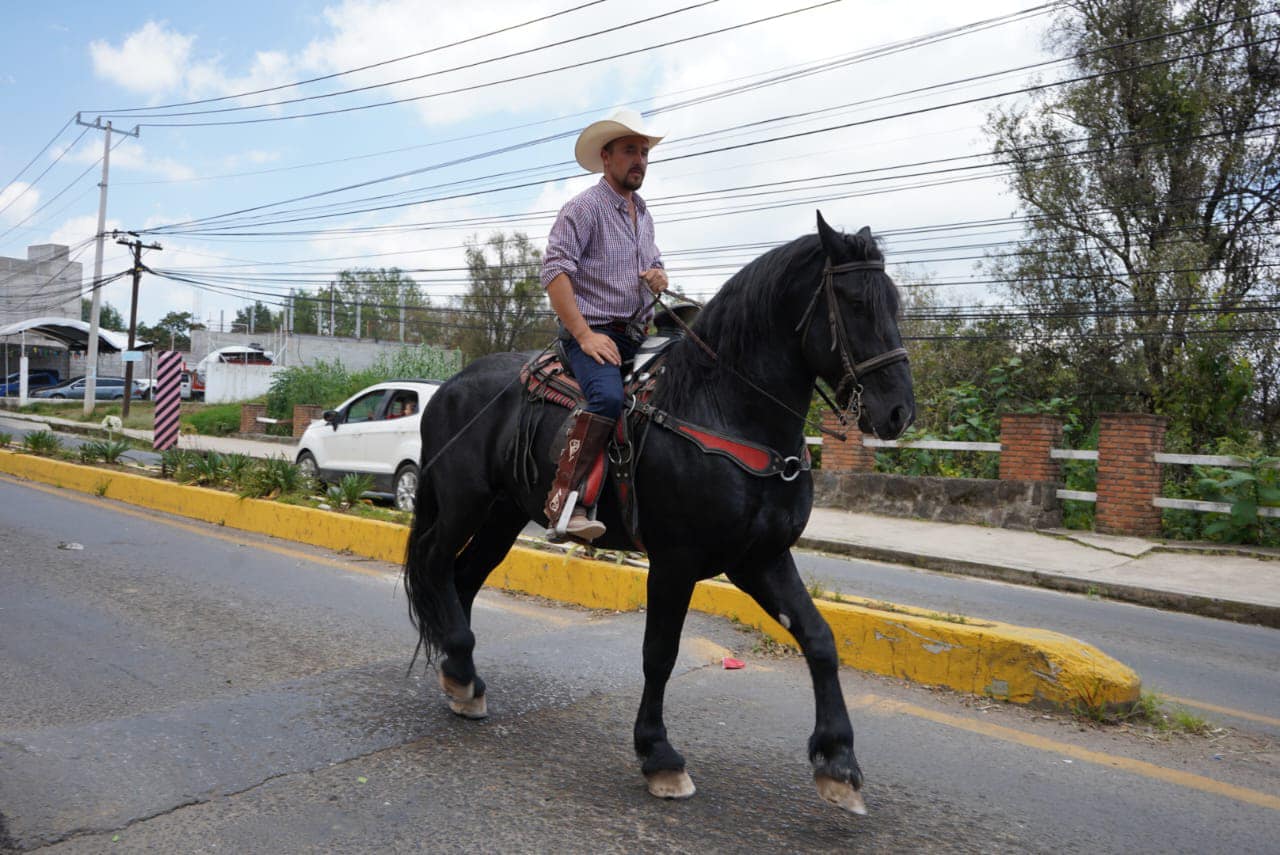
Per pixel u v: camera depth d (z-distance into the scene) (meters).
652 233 4.41
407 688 5.10
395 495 12.52
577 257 4.12
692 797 3.79
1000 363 21.44
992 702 5.06
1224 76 21.09
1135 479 12.42
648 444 3.83
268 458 11.31
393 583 7.88
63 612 6.57
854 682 5.37
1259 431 17.88
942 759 4.28
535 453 4.35
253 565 8.43
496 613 6.87
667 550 3.79
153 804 3.57
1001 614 8.38
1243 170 21.31
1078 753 4.40
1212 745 4.62
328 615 6.71
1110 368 20.72
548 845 3.36
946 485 13.80
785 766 4.16
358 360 52.84
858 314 3.41
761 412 3.69
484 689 4.68
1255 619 8.82
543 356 4.55
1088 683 4.82
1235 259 21.62
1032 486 13.07
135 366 57.94
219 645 5.88
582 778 3.97
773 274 3.68
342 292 78.94
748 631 6.28
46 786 3.66
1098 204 21.45
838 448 15.59
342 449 13.47
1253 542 11.75
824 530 12.90
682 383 3.84
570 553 7.62
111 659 5.54
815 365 3.58
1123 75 21.03
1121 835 3.57
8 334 46.50
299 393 32.38
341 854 3.26
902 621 5.46
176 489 11.52
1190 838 3.56
